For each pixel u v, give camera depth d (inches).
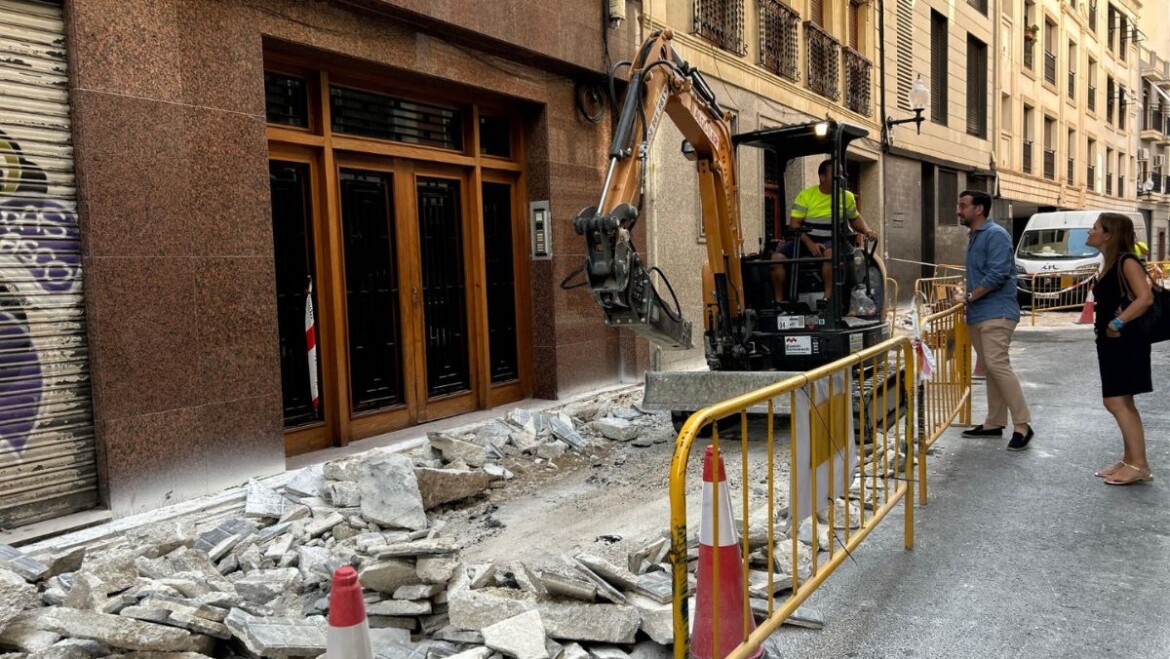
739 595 114.7
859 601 150.1
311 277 245.9
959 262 842.2
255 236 212.5
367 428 263.3
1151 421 294.8
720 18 443.2
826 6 590.6
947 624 140.5
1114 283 213.2
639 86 214.4
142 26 186.2
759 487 219.8
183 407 195.9
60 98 176.2
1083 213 823.7
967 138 850.8
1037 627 138.7
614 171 208.8
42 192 173.6
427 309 288.5
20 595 131.2
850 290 278.1
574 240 338.6
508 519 201.8
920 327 209.6
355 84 261.4
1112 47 1453.0
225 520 187.8
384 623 137.3
